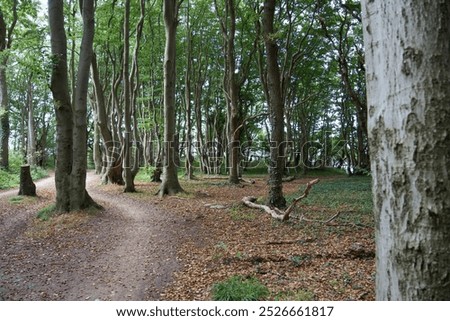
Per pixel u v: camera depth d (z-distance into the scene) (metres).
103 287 5.91
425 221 1.85
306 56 25.22
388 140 1.97
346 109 32.81
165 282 6.04
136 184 22.23
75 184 11.52
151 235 9.22
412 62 1.88
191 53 27.92
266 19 11.80
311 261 6.62
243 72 24.75
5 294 5.63
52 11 11.18
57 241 8.74
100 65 28.77
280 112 12.09
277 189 12.28
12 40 19.86
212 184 22.08
